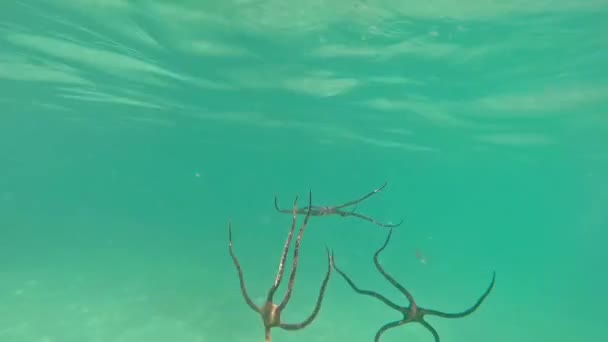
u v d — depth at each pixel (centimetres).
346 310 1616
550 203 9381
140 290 1518
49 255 1927
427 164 4475
